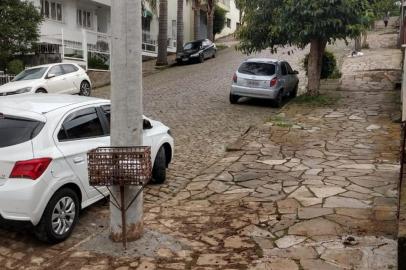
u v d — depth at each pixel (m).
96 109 7.07
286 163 9.80
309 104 16.66
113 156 5.27
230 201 7.53
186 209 7.24
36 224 5.73
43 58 24.17
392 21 49.09
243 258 5.46
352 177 8.57
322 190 7.86
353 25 15.68
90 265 5.36
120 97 5.57
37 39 23.16
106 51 30.12
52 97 7.15
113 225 5.82
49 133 6.04
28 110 6.23
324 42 17.55
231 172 9.26
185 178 9.09
